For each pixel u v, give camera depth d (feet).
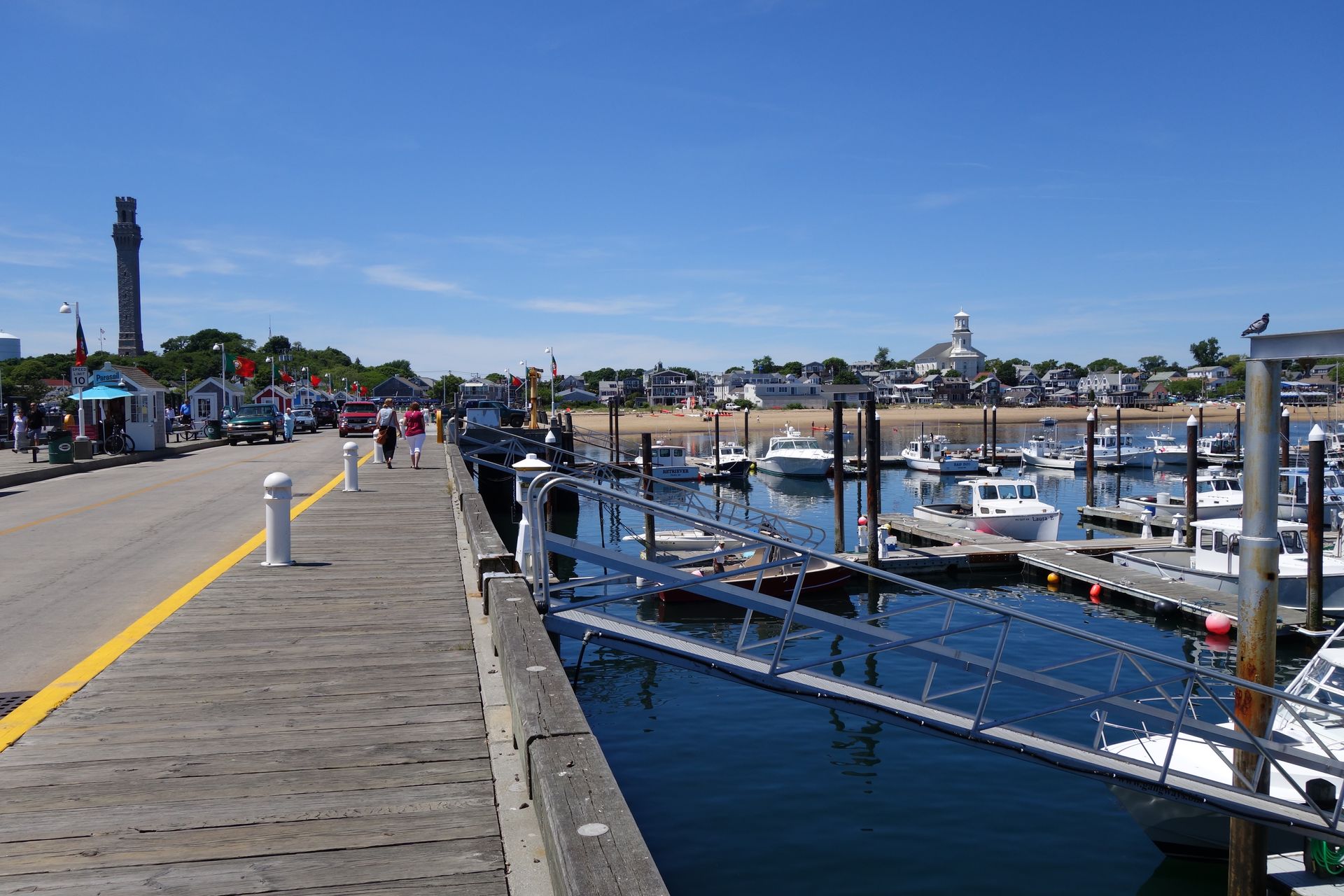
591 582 32.30
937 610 80.18
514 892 11.73
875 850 37.42
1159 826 36.32
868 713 32.01
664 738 49.52
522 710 14.62
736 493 182.39
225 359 202.28
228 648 23.81
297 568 35.53
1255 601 30.35
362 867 12.57
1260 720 30.68
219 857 12.84
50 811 14.29
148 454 106.73
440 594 30.53
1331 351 27.27
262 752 16.69
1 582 34.42
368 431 158.10
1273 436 29.76
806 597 84.28
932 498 173.47
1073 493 184.96
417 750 16.76
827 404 558.97
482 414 165.58
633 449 288.10
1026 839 38.42
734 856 36.99
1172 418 492.95
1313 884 31.68
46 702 19.56
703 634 70.69
